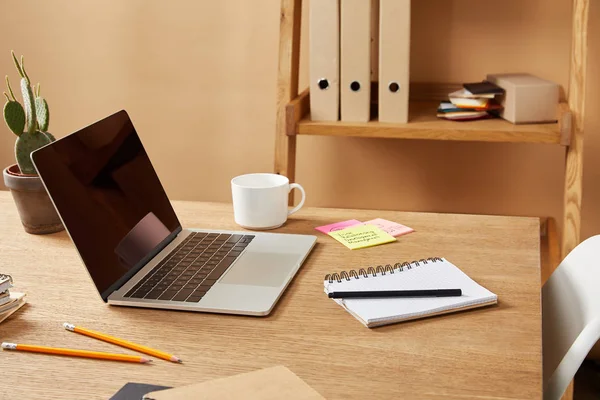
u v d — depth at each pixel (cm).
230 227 149
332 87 203
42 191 144
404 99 200
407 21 194
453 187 238
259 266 126
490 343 101
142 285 119
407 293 113
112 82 253
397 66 198
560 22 218
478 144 233
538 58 222
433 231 145
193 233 143
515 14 220
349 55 199
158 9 243
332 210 159
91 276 114
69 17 249
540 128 194
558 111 199
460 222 150
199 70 246
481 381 92
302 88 239
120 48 249
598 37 214
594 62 216
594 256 129
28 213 146
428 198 241
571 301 129
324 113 205
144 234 132
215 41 243
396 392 90
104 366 97
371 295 113
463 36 225
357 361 97
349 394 89
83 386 92
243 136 250
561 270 136
